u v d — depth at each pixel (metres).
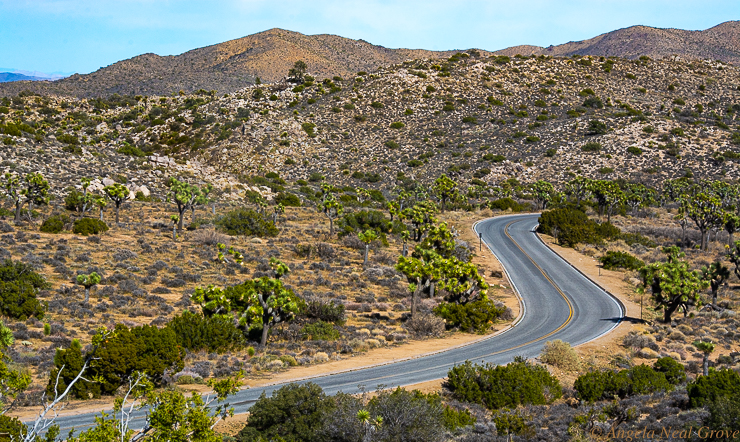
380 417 16.88
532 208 100.62
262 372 27.14
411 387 25.23
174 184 64.62
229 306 32.66
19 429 12.60
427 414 17.88
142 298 38.78
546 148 128.25
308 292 43.75
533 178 117.19
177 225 64.94
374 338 34.72
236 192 93.38
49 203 67.12
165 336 24.80
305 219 80.12
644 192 105.69
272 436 17.91
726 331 40.06
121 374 22.88
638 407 22.75
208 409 12.47
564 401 25.55
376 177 116.50
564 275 55.72
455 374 25.62
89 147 93.88
